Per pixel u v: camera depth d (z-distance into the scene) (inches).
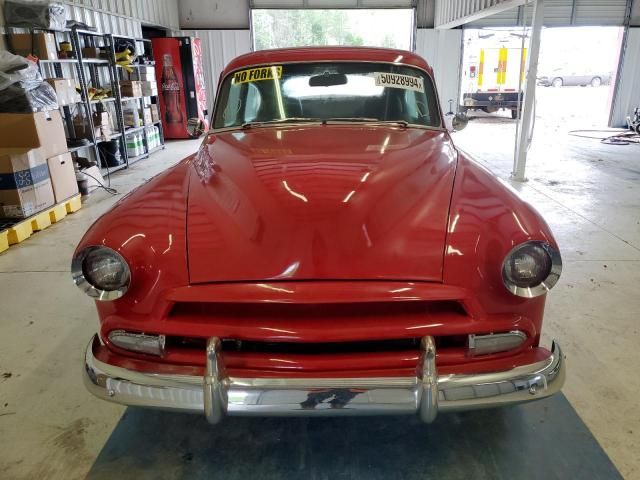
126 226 60.9
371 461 68.4
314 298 54.9
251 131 95.7
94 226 62.7
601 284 122.6
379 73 102.1
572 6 457.1
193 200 66.0
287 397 55.7
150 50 386.0
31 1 211.8
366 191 64.5
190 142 413.1
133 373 58.9
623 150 327.9
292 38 855.7
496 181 72.2
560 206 193.9
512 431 73.1
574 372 86.7
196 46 426.3
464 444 71.0
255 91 103.0
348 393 55.6
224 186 68.6
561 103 639.8
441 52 486.9
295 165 72.3
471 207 62.7
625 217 179.9
